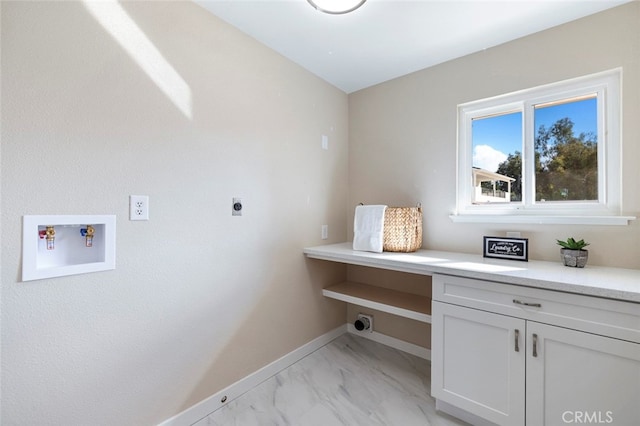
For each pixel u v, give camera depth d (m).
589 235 1.57
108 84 1.19
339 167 2.55
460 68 2.02
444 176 2.09
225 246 1.65
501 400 1.33
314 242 2.28
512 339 1.30
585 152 1.63
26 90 1.00
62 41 1.07
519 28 1.69
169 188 1.40
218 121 1.61
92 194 1.15
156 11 1.35
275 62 1.95
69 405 1.10
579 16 1.57
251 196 1.79
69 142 1.09
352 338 2.48
